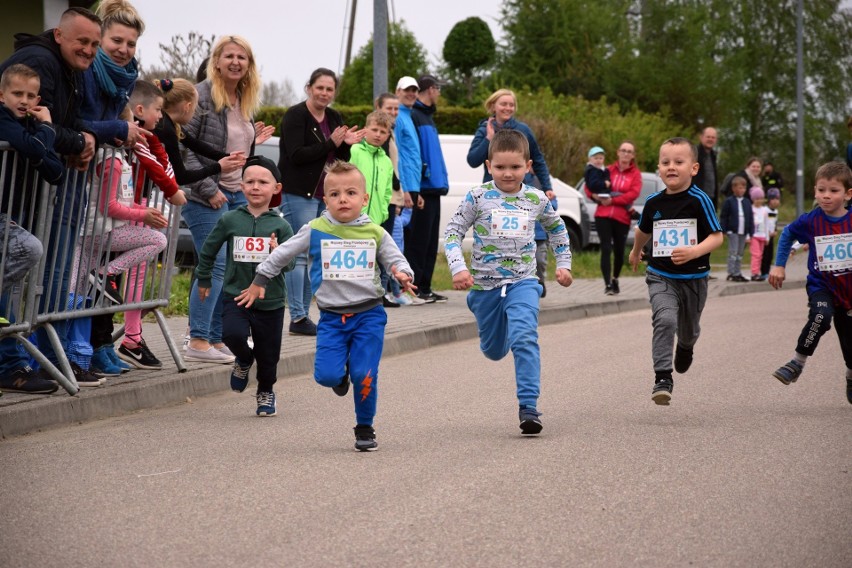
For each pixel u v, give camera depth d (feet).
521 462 26.58
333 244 29.63
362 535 20.59
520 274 32.09
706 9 243.81
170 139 39.32
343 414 33.94
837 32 297.33
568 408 34.53
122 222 37.04
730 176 92.79
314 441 29.66
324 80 48.52
